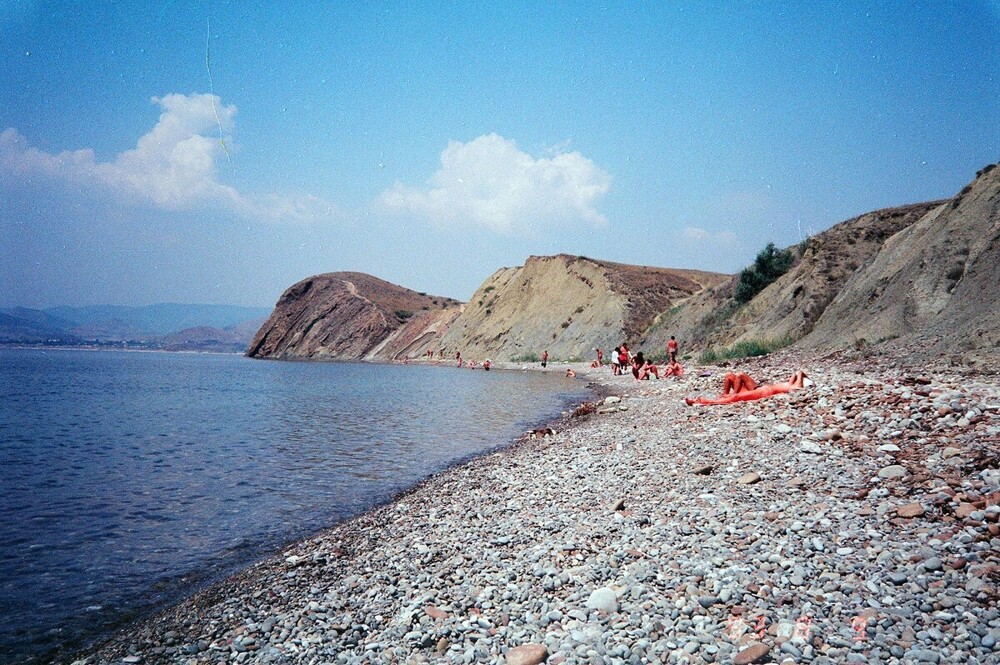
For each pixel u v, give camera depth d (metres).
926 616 4.63
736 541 6.57
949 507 6.46
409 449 17.70
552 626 5.36
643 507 8.47
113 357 147.50
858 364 19.17
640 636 4.88
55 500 12.17
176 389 45.56
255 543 9.44
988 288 18.70
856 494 7.41
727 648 4.51
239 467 15.29
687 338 47.91
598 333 64.56
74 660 5.82
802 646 4.40
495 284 99.00
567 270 80.12
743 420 12.69
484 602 6.07
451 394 36.94
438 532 8.94
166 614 6.79
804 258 36.69
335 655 5.41
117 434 21.81
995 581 4.95
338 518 10.69
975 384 11.88
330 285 147.00
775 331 32.78
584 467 11.84
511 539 8.00
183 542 9.54
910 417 9.90
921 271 22.61
